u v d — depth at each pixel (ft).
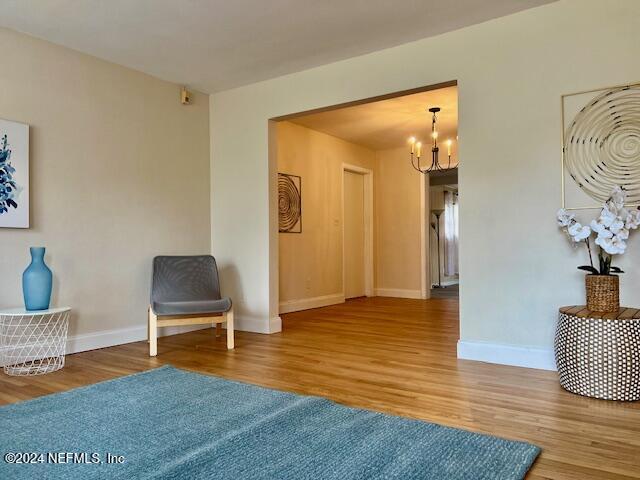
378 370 9.24
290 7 9.22
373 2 9.05
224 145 14.60
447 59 10.41
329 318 16.03
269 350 11.16
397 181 22.75
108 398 7.50
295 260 18.10
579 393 7.66
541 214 9.35
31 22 9.79
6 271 9.95
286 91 13.11
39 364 9.93
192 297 12.44
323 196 19.69
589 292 8.20
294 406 6.99
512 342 9.66
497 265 9.82
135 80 12.69
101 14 9.44
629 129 8.51
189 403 7.24
